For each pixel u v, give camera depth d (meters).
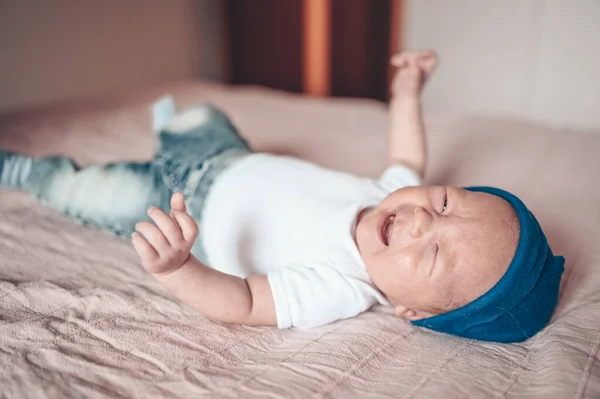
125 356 0.80
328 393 0.74
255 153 1.27
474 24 2.48
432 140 1.73
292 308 0.91
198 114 1.37
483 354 0.86
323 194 1.12
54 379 0.74
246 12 3.05
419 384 0.76
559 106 2.40
